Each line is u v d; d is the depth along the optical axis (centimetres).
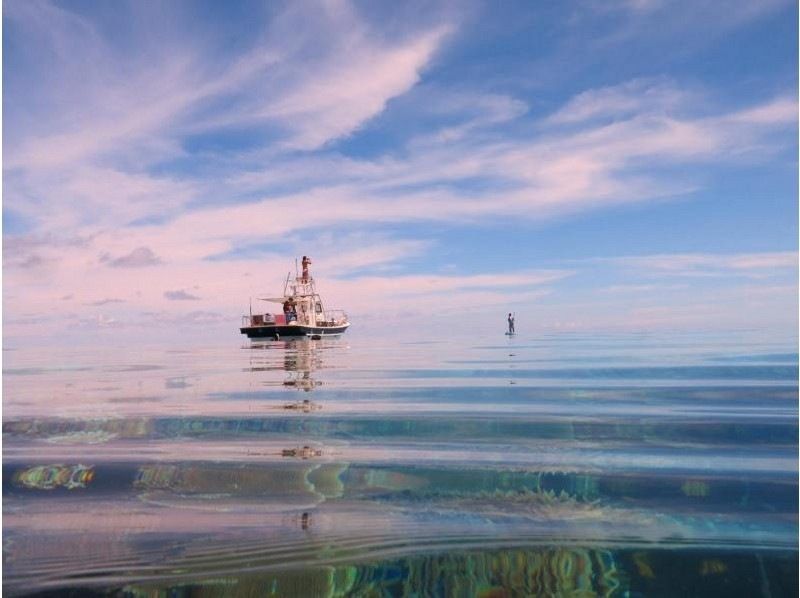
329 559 261
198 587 238
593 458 423
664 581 239
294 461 426
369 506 328
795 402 682
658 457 423
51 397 837
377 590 234
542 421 574
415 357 1836
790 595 228
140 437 524
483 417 604
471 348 2397
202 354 2444
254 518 311
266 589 236
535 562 256
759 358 1429
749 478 366
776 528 286
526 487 356
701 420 565
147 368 1539
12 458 442
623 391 801
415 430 542
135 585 239
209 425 580
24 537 287
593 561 256
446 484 365
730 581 238
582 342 2725
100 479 386
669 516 304
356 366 1465
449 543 276
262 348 3034
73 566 255
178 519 310
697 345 2178
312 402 745
